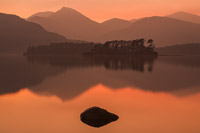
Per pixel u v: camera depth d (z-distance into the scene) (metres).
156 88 36.09
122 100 27.27
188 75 55.25
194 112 21.23
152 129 16.88
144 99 27.61
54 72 65.94
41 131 16.75
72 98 28.77
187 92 32.09
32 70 72.38
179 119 19.16
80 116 19.67
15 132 16.64
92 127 17.44
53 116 20.42
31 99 28.12
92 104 25.31
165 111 21.77
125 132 16.36
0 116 20.53
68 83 43.09
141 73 61.00
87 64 98.31
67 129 17.09
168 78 49.62
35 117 20.14
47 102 26.31
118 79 48.44
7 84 42.12
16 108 23.41
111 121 18.77
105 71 67.56
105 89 35.75
